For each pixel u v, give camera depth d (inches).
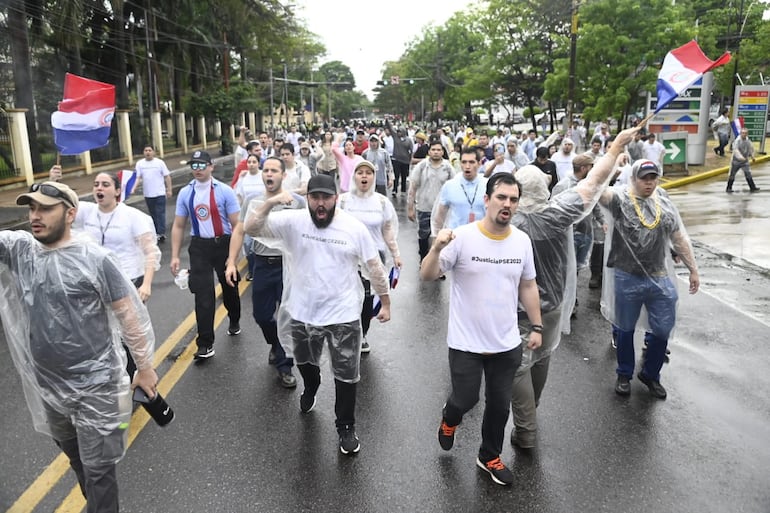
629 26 879.7
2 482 145.8
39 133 943.0
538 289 155.0
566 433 169.6
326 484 144.9
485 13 1357.0
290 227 156.6
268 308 198.7
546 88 950.4
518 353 142.6
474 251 138.0
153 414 127.0
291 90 2815.0
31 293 111.6
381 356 226.2
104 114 197.0
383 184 527.2
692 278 192.5
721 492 142.3
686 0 1343.5
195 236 220.2
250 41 1766.7
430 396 192.2
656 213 183.6
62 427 120.2
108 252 117.0
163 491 141.9
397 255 229.8
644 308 193.0
